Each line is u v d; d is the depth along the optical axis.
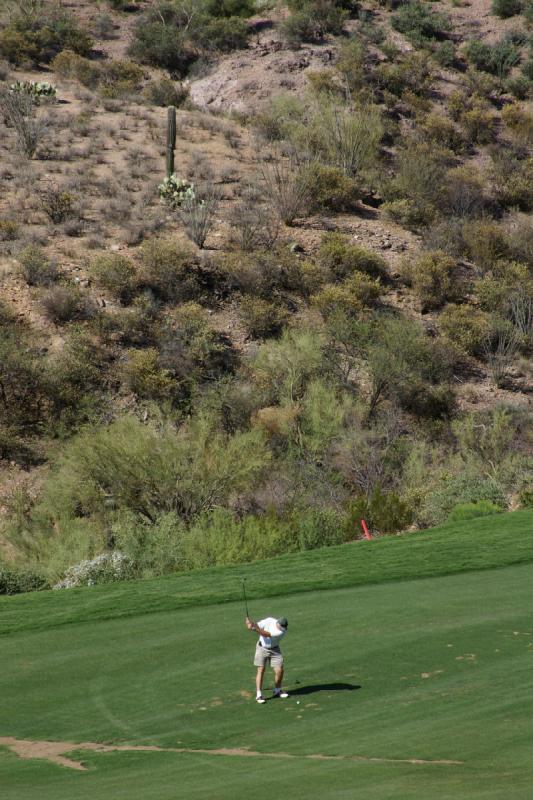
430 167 124.50
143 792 16.70
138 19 170.50
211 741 20.09
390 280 102.56
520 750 17.12
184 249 96.94
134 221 102.44
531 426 83.50
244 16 171.62
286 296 96.12
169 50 159.62
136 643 29.00
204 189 111.06
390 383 84.38
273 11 172.62
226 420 78.88
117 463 62.62
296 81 149.38
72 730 21.55
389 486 72.12
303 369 82.81
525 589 32.47
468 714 19.78
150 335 87.06
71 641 30.27
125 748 20.09
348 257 101.19
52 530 63.22
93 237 98.44
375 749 18.22
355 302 94.56
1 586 52.44
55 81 146.88
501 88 160.50
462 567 38.84
